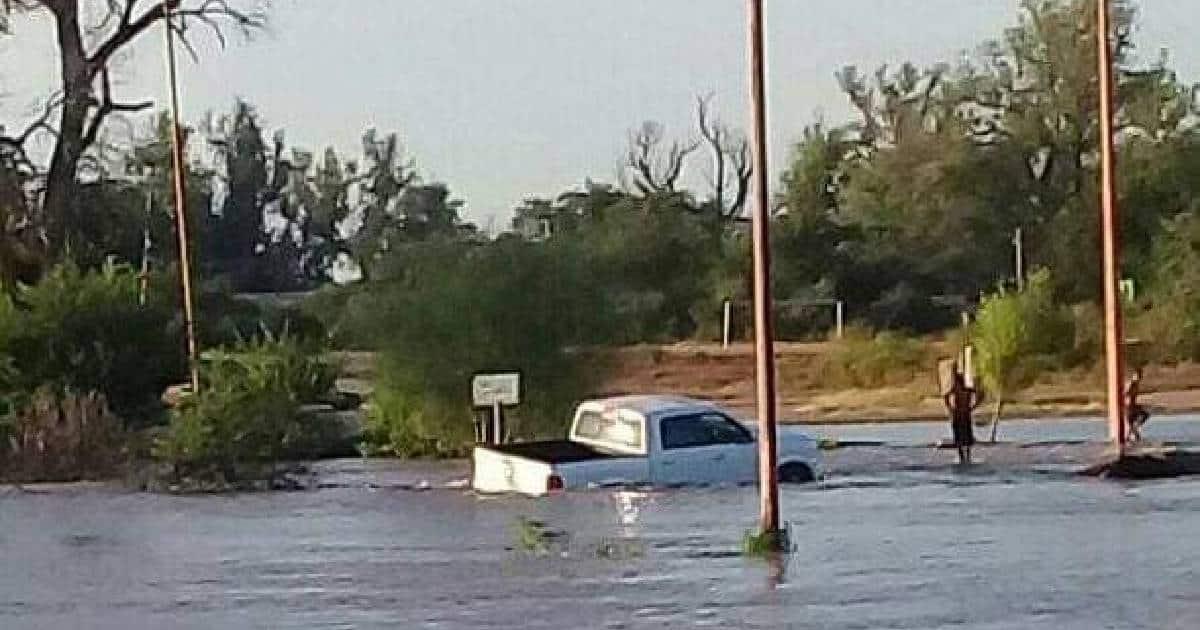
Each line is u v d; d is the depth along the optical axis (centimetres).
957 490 4512
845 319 12538
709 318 12062
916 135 13775
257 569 3331
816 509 4081
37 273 7769
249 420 5319
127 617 2802
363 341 6259
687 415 4553
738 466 4569
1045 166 13488
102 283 6588
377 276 6206
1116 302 5562
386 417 6084
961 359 7331
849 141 14200
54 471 5666
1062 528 3678
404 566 3297
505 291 5997
